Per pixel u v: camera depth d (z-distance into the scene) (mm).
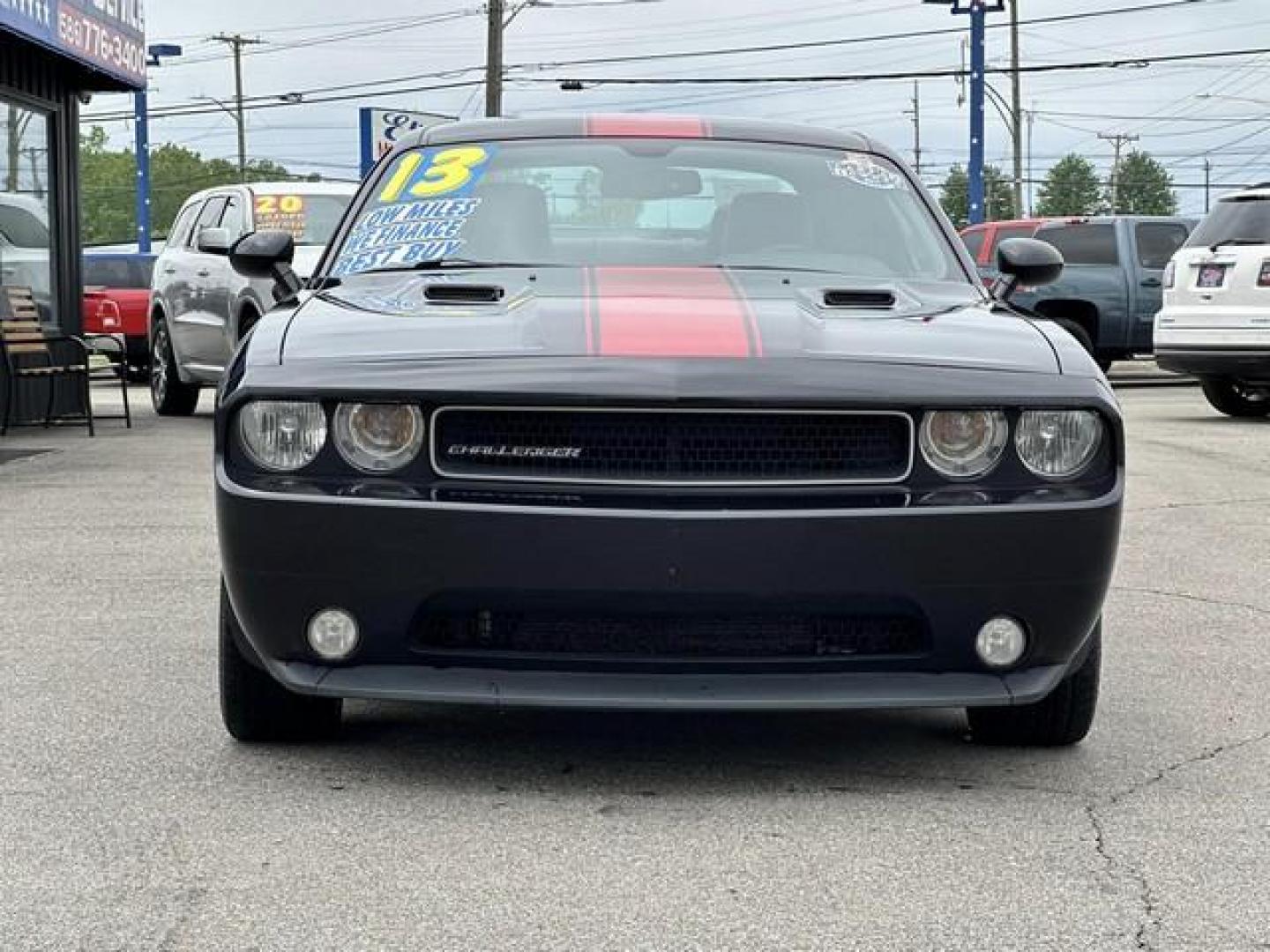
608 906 3211
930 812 3820
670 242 4922
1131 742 4473
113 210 109312
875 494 3686
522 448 3668
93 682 5000
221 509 3775
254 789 3943
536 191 5078
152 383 15328
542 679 3719
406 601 3666
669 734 4473
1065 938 3078
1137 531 8320
